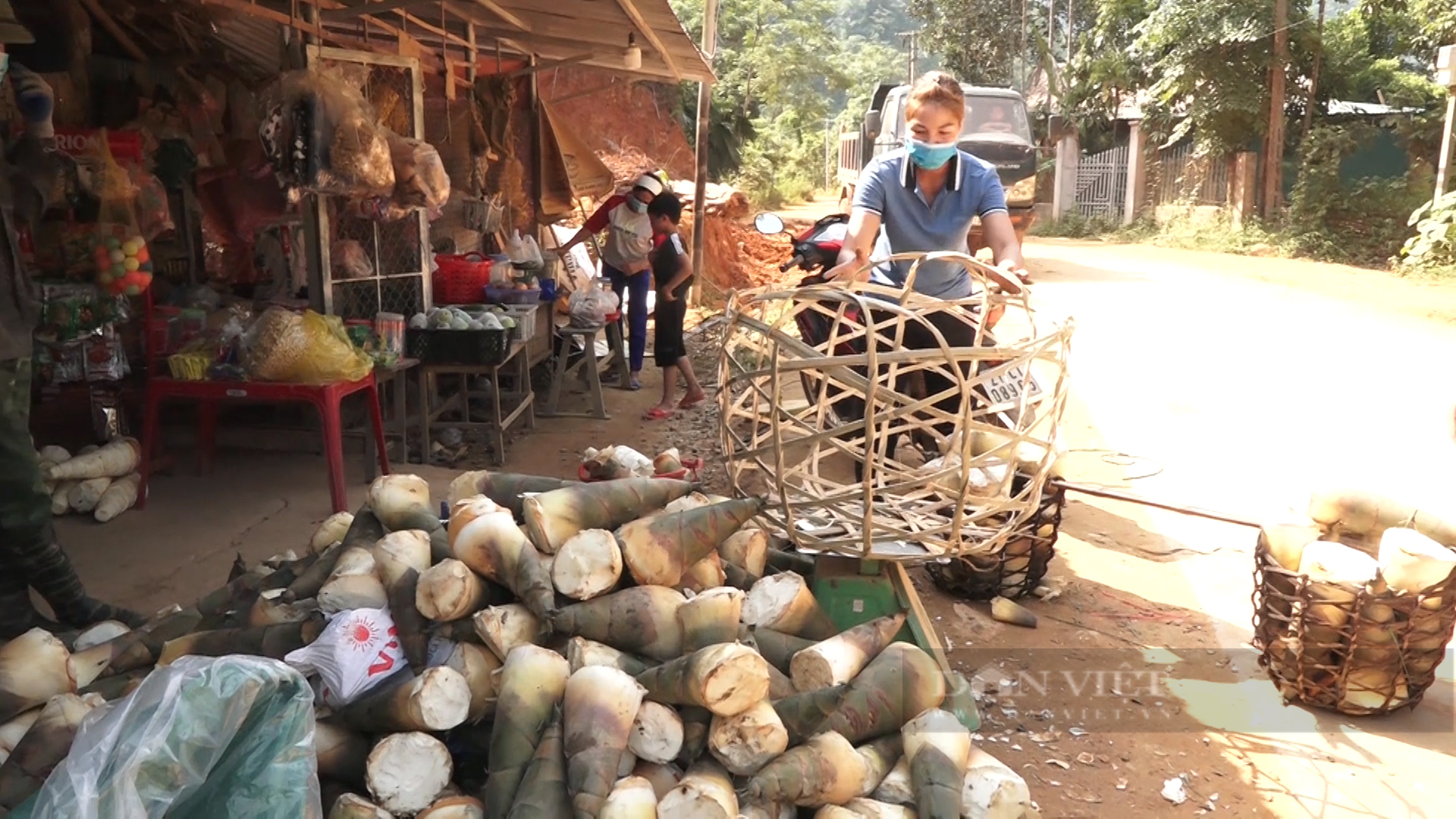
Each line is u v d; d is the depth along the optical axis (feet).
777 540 11.84
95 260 15.85
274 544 15.23
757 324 10.28
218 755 6.48
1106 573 15.66
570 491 9.76
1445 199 54.39
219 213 21.66
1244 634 13.67
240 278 22.79
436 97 24.53
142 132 19.01
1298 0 76.38
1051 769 10.59
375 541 10.04
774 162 133.90
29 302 11.27
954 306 13.08
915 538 10.44
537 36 27.22
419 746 7.97
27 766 7.36
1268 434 23.21
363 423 20.56
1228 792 10.22
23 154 14.23
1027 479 13.55
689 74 31.81
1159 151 84.58
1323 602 11.39
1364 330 37.68
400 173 18.45
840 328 15.49
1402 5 77.66
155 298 20.10
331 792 8.21
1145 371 29.35
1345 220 70.08
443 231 24.66
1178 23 74.38
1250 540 16.97
